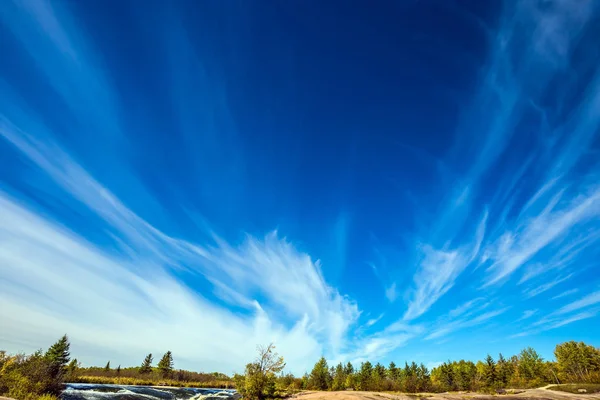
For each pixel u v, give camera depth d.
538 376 60.59
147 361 91.94
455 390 51.06
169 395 35.00
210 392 43.12
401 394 27.75
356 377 53.62
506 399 25.25
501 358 62.91
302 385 53.38
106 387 39.88
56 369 26.06
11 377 20.61
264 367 26.25
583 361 55.94
